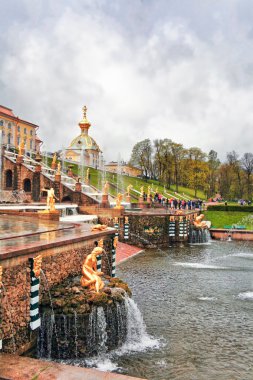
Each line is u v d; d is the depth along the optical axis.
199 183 131.38
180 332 20.42
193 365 16.67
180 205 82.56
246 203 109.38
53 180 66.19
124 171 150.88
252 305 25.31
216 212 78.12
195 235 58.91
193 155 136.25
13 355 13.57
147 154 133.75
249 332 20.55
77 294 18.42
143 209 70.38
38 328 16.92
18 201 63.97
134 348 18.38
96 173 122.50
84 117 139.38
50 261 18.84
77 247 21.97
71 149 135.00
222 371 16.19
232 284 31.06
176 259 43.06
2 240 19.62
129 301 19.89
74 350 16.91
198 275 34.25
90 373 12.24
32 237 21.28
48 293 18.22
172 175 138.25
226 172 134.12
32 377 11.96
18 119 116.44
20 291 15.87
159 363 16.81
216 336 19.94
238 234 64.19
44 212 33.44
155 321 22.03
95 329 17.39
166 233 56.75
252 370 16.33
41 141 136.62
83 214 54.34
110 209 52.88
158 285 30.31
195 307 24.73
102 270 27.22
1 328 14.48
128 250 46.94
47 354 16.83
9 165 69.06
